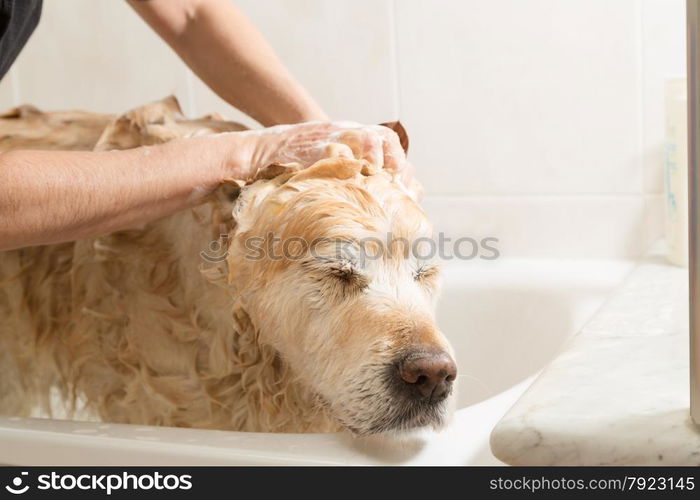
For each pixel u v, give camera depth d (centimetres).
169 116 115
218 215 95
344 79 165
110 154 89
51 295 113
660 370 79
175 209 92
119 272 108
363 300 86
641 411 68
